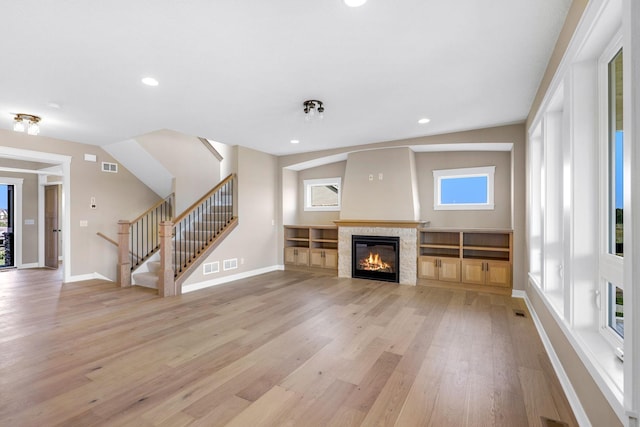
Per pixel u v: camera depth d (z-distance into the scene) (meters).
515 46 2.49
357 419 1.92
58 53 2.55
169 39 2.36
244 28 2.22
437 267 5.27
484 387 2.27
